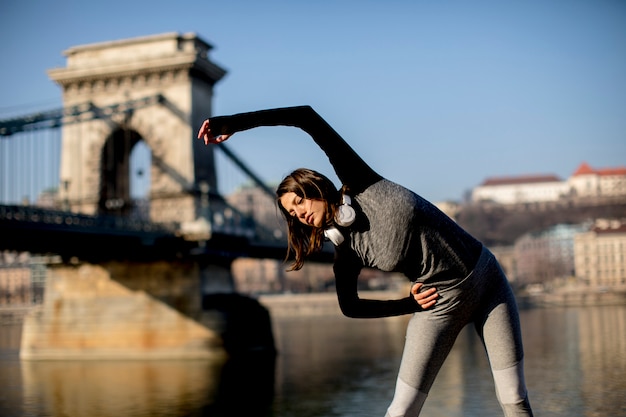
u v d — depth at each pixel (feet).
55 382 91.15
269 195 161.68
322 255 141.49
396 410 14.84
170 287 130.82
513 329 14.67
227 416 59.72
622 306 398.42
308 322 278.67
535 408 54.80
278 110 13.62
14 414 64.08
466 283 14.24
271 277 517.55
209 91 149.59
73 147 149.07
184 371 101.14
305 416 57.93
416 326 14.82
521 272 615.16
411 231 13.80
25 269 440.86
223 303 131.23
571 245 594.24
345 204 13.92
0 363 122.11
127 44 147.54
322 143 13.79
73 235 108.37
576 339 131.44
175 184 141.79
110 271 134.00
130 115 146.10
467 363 89.66
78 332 134.10
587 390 62.85
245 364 108.78
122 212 147.13
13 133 111.96
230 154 150.10
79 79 148.87
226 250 135.74
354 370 92.12
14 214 106.01
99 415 62.49
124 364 115.65
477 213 624.59
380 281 496.64
